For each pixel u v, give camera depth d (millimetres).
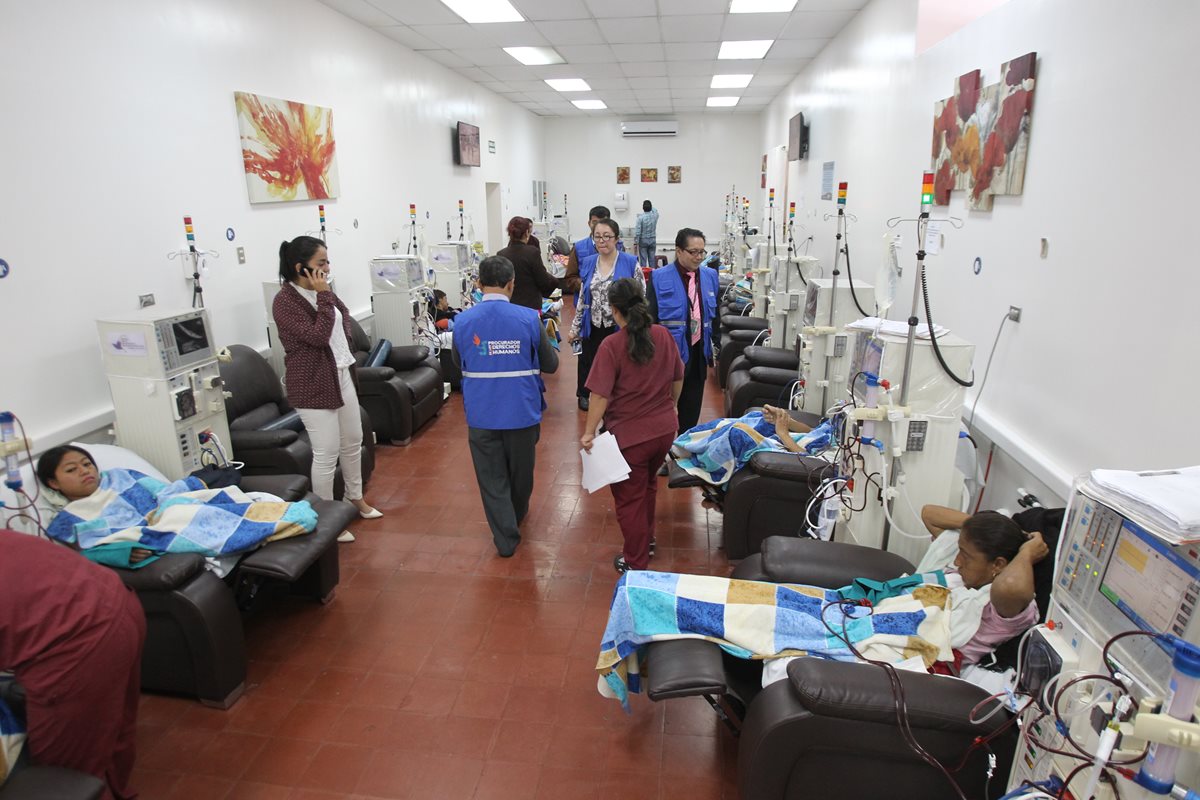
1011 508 2645
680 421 4078
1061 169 2344
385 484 4035
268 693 2338
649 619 1907
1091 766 1115
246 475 3268
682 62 7387
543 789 1948
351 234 5461
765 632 1894
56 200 2816
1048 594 1783
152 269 3371
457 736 2145
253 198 4168
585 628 2680
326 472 3252
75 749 1631
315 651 2551
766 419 3221
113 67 3102
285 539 2438
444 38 6117
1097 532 1260
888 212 4473
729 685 1975
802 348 3854
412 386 4750
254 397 3691
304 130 4680
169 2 3451
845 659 1815
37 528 2250
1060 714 1252
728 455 3016
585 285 4680
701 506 3742
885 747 1544
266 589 2797
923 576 2018
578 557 3209
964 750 1522
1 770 1530
